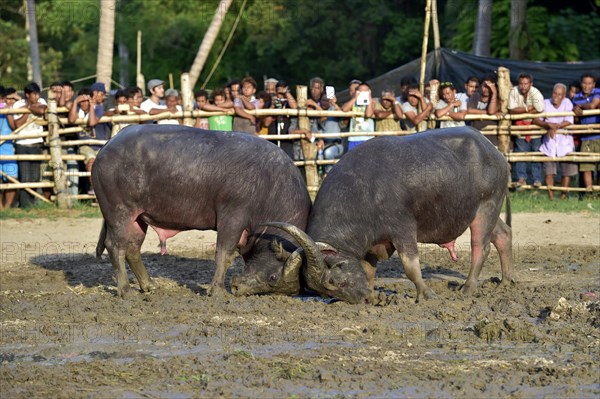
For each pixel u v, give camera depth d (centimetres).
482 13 4297
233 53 6288
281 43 5969
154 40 6219
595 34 4819
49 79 6300
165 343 1492
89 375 1334
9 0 6469
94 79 6662
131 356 1430
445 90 3011
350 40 6047
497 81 3048
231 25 6059
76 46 6788
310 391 1262
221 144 1756
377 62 6156
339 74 5994
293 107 3003
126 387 1284
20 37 6147
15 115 2970
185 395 1252
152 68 6462
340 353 1424
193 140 1755
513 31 4506
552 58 4772
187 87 2944
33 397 1245
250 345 1469
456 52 3656
